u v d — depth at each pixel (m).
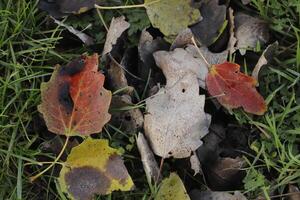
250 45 0.79
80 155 0.74
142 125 0.76
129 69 0.79
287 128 0.77
